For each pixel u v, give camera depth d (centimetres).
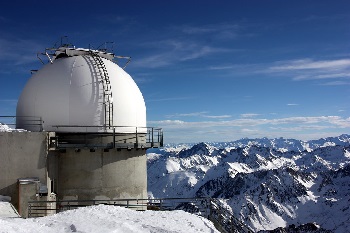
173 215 1912
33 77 2700
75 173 2475
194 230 1697
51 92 2502
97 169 2517
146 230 1573
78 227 1500
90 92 2523
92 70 2603
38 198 2195
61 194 2455
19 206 2166
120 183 2595
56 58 2812
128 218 1758
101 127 2516
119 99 2612
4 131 2261
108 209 1886
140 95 2858
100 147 2498
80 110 2483
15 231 1385
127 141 2630
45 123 2477
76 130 2473
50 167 2341
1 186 2212
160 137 2878
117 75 2711
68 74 2547
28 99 2584
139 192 2706
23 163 2236
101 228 1508
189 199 2245
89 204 2483
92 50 2844
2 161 2223
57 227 1512
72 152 2477
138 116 2731
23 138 2248
